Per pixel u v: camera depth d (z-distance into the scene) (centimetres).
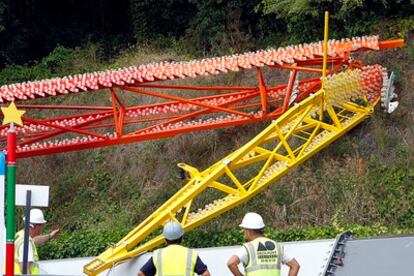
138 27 2369
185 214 1508
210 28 2184
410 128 1733
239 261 956
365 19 1892
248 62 1639
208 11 2197
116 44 2445
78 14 2583
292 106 1681
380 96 1738
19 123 926
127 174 1858
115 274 1424
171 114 1884
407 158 1677
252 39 2153
